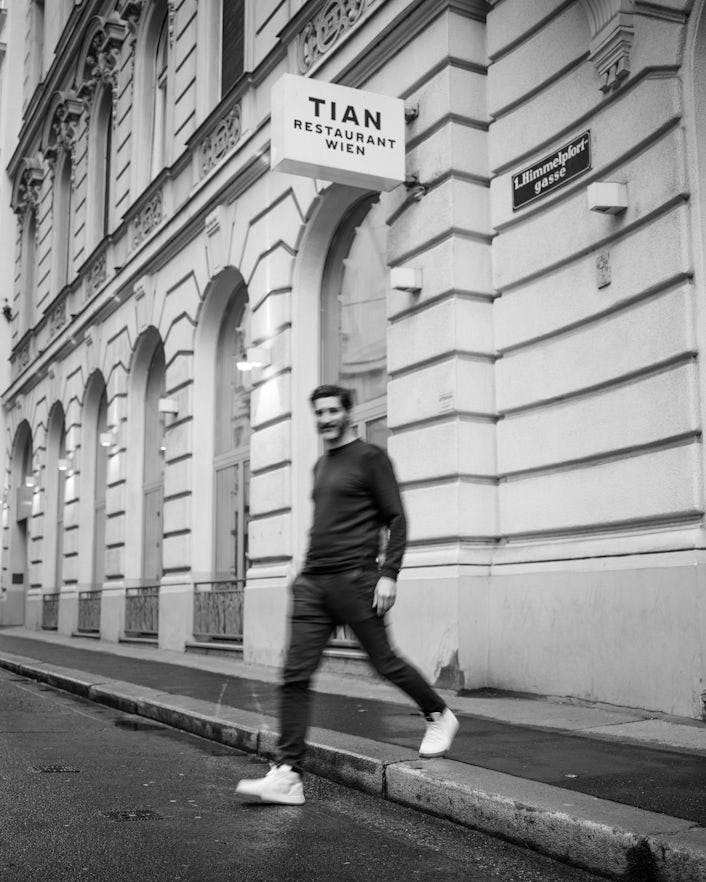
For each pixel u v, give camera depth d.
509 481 8.52
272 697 8.55
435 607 8.52
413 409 9.07
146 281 16.36
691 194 6.92
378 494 5.02
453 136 8.84
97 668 11.95
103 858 4.02
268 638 11.47
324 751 5.65
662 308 7.04
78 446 20.53
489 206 8.95
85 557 20.25
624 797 4.36
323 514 5.05
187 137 15.14
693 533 6.70
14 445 27.62
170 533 14.80
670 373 6.95
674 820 3.92
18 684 11.62
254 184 12.67
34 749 6.71
